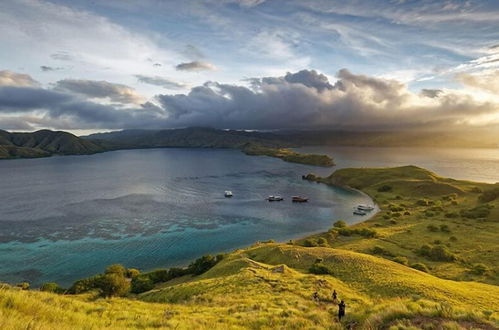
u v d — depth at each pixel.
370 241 81.50
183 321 16.95
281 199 151.25
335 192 176.12
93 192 161.88
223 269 50.56
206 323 17.47
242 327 17.31
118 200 142.25
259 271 43.56
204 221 111.44
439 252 66.12
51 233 92.19
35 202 135.12
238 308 24.00
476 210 105.25
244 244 89.12
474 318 14.77
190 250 83.25
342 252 58.28
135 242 87.06
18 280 62.47
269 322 18.62
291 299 28.38
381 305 19.12
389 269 46.75
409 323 14.29
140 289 50.22
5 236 88.69
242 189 180.12
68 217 110.56
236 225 108.00
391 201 144.62
